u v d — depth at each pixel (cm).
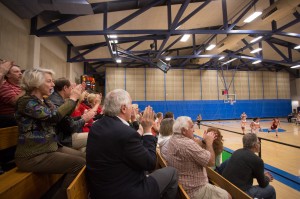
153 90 1842
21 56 626
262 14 807
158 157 267
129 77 1812
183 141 196
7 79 214
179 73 1900
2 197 120
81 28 823
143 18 867
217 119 1955
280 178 440
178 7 851
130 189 120
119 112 139
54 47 916
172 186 160
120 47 1230
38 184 166
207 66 1948
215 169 295
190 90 1912
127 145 121
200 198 184
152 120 161
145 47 1399
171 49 1695
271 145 778
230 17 1138
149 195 128
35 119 151
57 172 158
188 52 1853
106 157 121
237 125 1573
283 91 2145
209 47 1273
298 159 586
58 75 977
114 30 730
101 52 1238
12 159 206
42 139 153
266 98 2094
